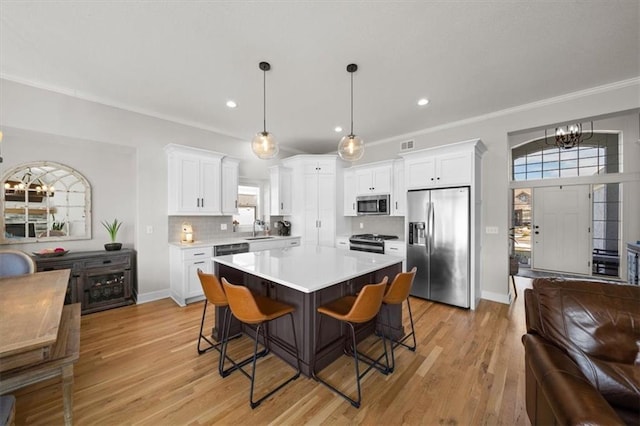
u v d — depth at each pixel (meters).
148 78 2.72
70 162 3.42
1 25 1.93
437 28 1.98
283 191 5.02
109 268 3.31
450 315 3.17
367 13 1.84
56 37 2.08
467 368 2.09
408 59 2.38
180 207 3.64
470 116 3.72
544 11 1.81
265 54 2.31
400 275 2.09
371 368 2.09
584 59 2.37
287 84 2.84
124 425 1.53
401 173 4.45
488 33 2.04
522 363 2.15
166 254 3.78
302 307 2.04
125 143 3.39
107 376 1.98
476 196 3.46
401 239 4.51
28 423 1.54
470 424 1.55
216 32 2.03
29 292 1.75
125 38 2.10
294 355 2.11
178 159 3.64
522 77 2.69
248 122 3.97
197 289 3.59
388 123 4.02
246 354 2.31
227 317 2.39
